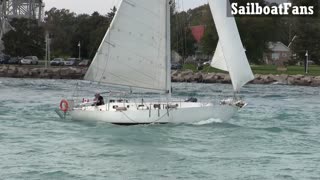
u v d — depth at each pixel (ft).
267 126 158.40
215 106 147.74
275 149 123.34
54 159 108.37
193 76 434.30
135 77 149.59
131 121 144.56
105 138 130.93
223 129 146.10
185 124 145.48
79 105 154.40
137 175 96.89
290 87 388.98
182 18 214.48
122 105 147.43
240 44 148.66
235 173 99.25
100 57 150.51
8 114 178.70
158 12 147.64
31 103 220.02
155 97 181.88
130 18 148.36
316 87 398.01
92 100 161.89
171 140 129.70
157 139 130.41
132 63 149.28
